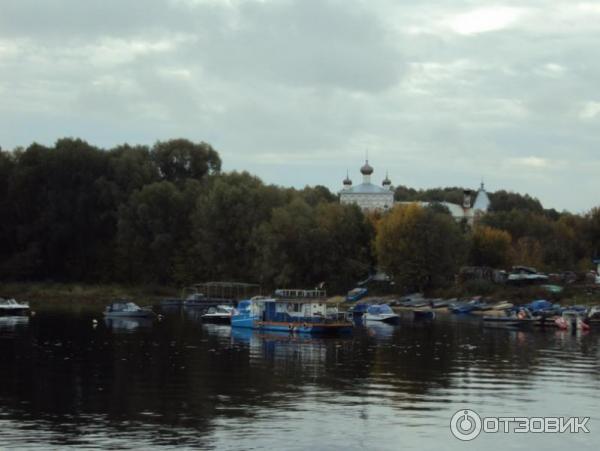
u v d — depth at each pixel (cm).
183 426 5091
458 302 16325
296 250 17975
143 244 19338
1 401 5803
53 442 4691
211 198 18725
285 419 5303
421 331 11788
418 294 17238
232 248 18800
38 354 8394
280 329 11494
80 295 18288
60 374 7025
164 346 9362
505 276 18162
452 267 17550
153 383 6606
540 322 12419
